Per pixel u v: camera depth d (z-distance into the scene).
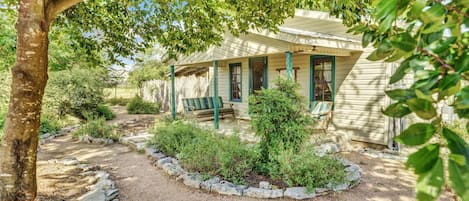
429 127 0.57
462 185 0.50
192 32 3.67
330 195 3.39
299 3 3.45
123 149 6.07
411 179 3.99
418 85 0.63
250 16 3.52
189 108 9.12
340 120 6.78
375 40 1.03
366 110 6.23
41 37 1.83
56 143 6.72
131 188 3.74
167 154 5.20
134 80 17.86
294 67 7.68
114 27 3.56
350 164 4.32
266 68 8.32
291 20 7.75
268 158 4.07
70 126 8.80
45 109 8.59
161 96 15.06
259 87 8.64
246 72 9.09
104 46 3.67
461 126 2.27
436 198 0.52
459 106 0.55
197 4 3.39
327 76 7.00
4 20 6.61
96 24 3.43
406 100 0.62
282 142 3.94
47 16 1.87
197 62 8.59
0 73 6.77
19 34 1.79
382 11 0.71
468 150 0.54
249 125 4.29
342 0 2.37
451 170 0.53
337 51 6.11
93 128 7.17
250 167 3.99
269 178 3.86
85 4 3.22
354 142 6.48
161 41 3.74
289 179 3.53
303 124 4.07
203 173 3.89
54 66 9.48
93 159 5.24
